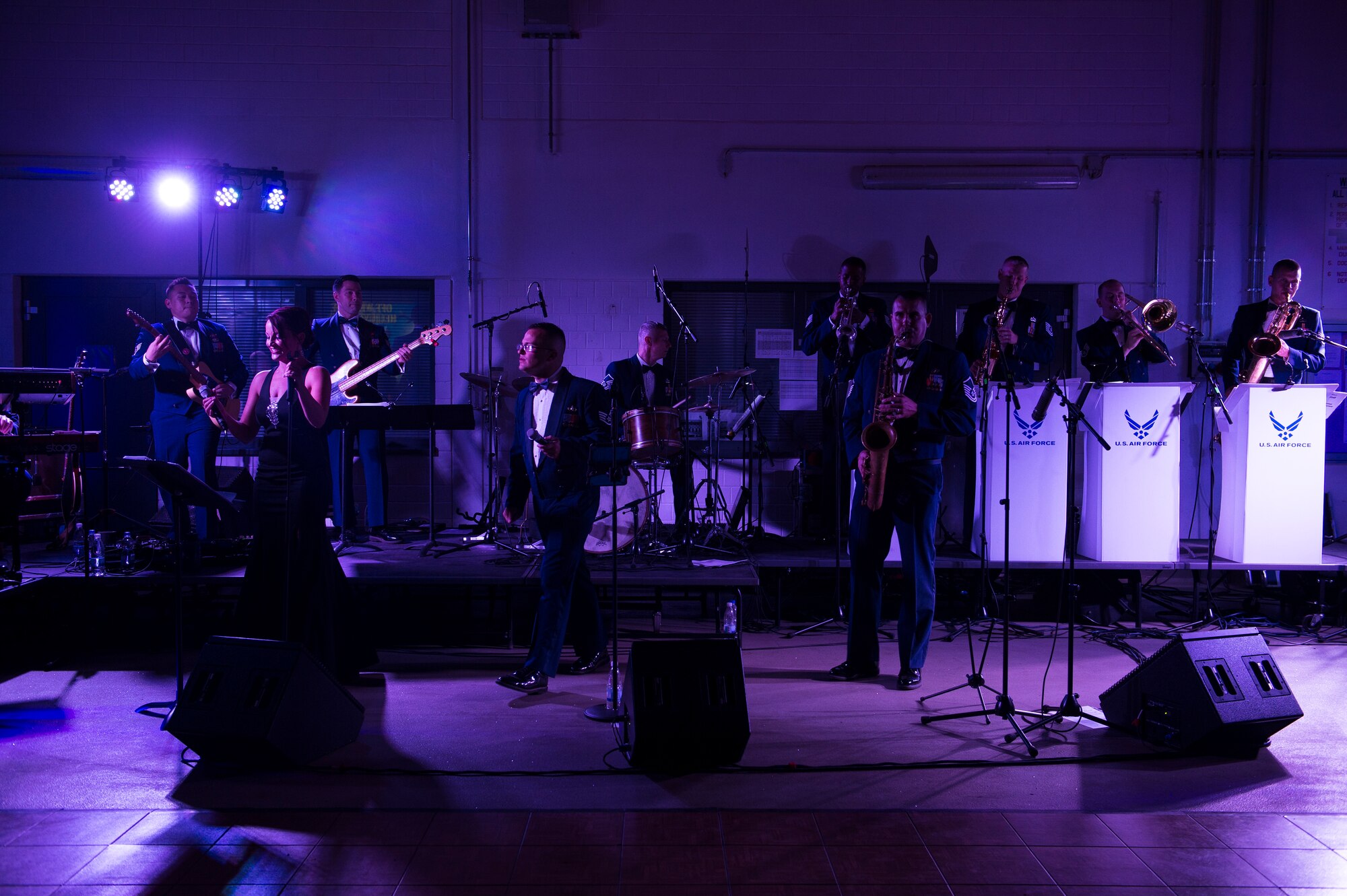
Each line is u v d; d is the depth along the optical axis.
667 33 7.06
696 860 2.61
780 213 7.14
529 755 3.43
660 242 7.14
